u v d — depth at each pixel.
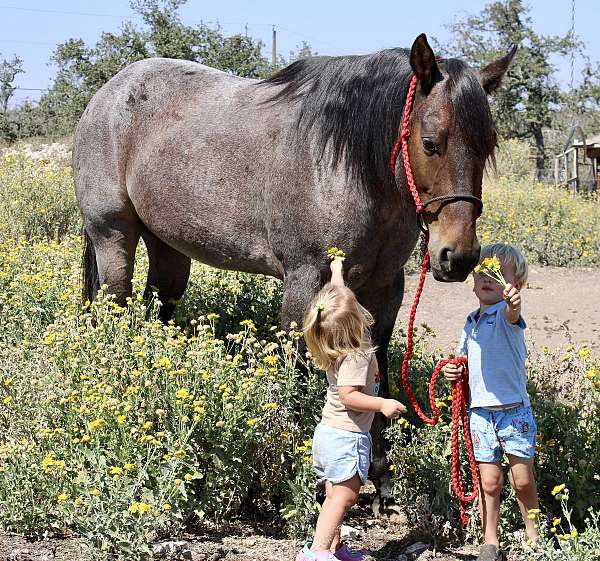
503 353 3.50
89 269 5.82
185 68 5.39
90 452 3.50
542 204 15.45
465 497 3.57
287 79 4.70
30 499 3.58
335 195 4.10
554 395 4.30
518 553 3.64
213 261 5.02
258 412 3.81
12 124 42.81
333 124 4.10
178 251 5.67
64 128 36.00
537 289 10.47
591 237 13.12
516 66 44.09
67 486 3.54
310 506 3.69
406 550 3.77
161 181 5.06
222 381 3.83
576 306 9.52
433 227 3.68
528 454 3.47
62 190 11.47
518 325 3.49
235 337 4.20
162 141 5.09
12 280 6.74
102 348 4.04
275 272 4.67
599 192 22.45
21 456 3.67
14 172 12.35
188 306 6.18
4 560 3.26
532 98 45.34
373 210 4.05
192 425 3.58
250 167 4.58
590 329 8.48
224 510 3.89
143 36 32.19
